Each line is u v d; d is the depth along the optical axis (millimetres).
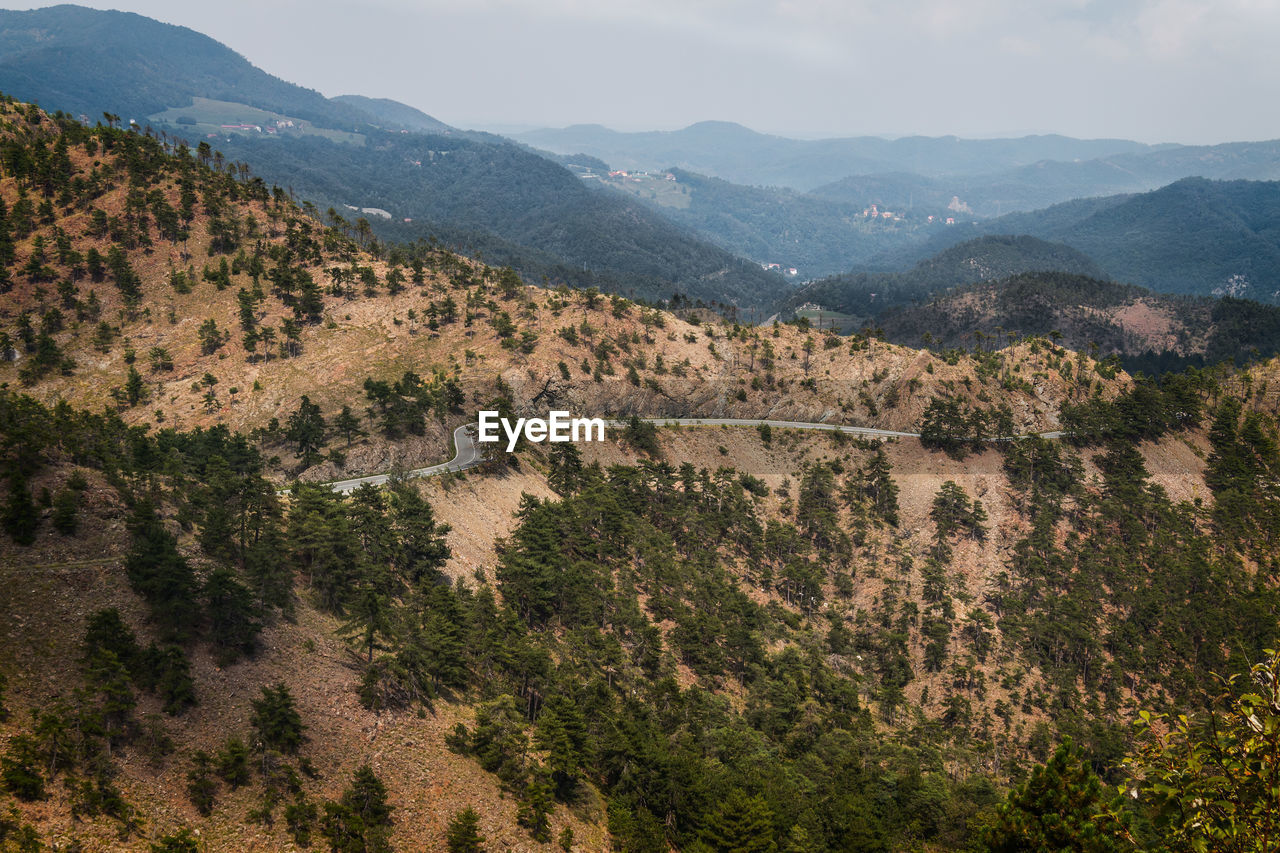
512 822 78125
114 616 73812
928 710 146125
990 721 142250
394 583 111062
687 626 134500
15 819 56906
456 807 76938
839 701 131625
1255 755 29172
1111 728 135750
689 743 101000
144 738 67938
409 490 132875
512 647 104000
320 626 93500
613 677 116688
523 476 171500
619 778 93500
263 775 70000
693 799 88312
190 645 78750
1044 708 145375
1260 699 29078
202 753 67625
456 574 126875
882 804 98688
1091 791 54812
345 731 79375
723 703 119500
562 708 93188
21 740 60500
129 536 87062
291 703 76125
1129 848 51219
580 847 80000
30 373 195500
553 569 130625
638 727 99062
